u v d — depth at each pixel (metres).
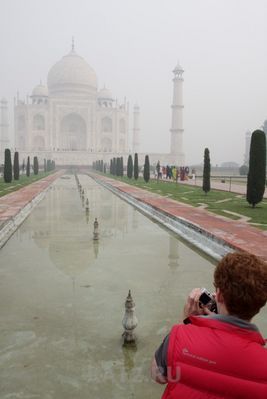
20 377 4.14
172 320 5.73
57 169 97.81
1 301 6.53
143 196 24.94
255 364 1.67
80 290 7.12
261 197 19.23
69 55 114.38
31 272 8.33
